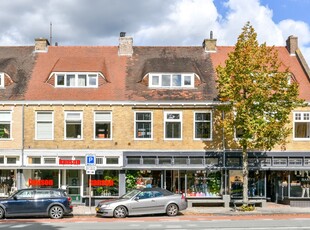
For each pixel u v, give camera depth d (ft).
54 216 77.25
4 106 100.42
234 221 72.13
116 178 100.68
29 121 100.37
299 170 100.58
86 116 100.73
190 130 100.73
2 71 104.63
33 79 107.14
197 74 105.81
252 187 101.55
